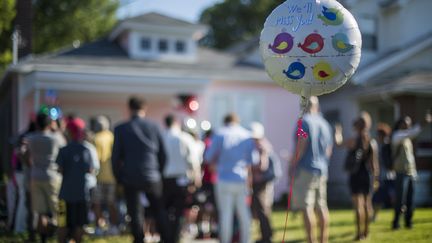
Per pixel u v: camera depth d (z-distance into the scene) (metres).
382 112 18.09
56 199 8.03
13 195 9.90
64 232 7.42
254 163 7.39
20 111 14.62
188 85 14.69
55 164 8.04
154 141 7.06
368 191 7.99
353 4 18.72
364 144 7.99
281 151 16.83
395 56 17.38
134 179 6.78
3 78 15.71
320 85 4.62
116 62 15.80
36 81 13.52
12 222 9.77
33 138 7.98
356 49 4.52
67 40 28.33
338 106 18.62
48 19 27.70
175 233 8.09
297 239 8.24
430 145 15.80
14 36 15.55
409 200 9.02
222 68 17.06
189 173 8.47
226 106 16.42
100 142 9.29
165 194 8.13
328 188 18.61
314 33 4.44
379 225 9.52
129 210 6.84
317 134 6.81
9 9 15.70
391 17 19.00
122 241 8.51
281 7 4.70
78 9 28.20
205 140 9.37
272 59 4.67
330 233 8.71
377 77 17.31
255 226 9.98
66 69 14.25
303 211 6.77
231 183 7.14
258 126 7.84
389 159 9.35
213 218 9.19
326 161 6.95
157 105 16.11
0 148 19.64
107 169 9.29
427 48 18.03
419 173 15.45
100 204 9.42
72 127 7.94
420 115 16.28
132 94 14.89
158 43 17.12
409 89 15.16
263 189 7.69
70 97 15.34
